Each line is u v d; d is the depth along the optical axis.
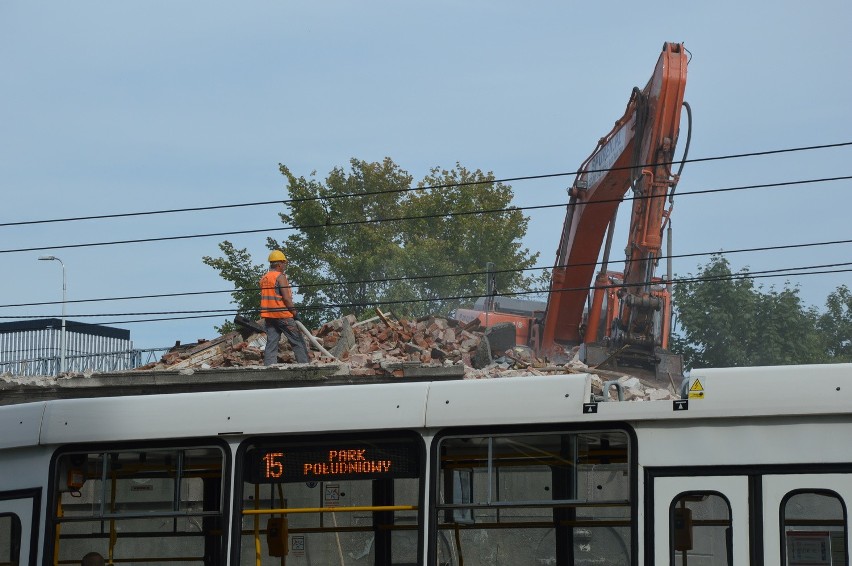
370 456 15.16
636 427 14.16
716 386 13.91
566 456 14.54
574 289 41.88
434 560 14.59
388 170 85.44
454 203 86.38
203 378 33.16
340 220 81.62
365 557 18.38
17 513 16.36
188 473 16.12
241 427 15.55
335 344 40.41
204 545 16.27
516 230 86.94
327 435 15.37
